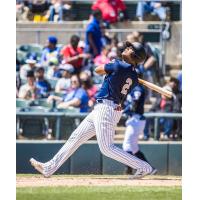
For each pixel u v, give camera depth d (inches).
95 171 1401.3
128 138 1359.5
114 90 1000.9
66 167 1395.2
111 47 1780.3
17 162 1411.2
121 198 933.8
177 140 1555.1
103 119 1000.9
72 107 1582.2
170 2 2048.5
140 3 2041.1
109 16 1956.2
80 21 2066.9
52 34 1971.0
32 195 948.0
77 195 950.4
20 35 1979.6
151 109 1667.1
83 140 1031.6
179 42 1952.5
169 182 1123.9
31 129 1551.4
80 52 1768.0
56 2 2079.2
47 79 1728.6
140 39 1738.4
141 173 1032.8
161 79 1808.6
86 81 1612.9
